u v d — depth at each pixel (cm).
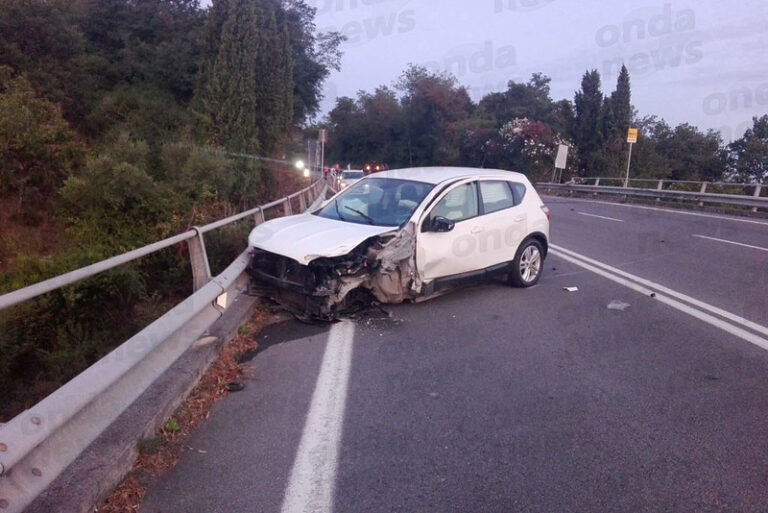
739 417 502
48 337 698
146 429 421
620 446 451
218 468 414
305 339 688
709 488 396
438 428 477
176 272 891
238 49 1841
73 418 362
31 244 1197
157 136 1856
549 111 5094
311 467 417
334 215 835
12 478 298
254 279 772
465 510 371
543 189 4062
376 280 741
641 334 727
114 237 1027
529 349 668
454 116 5075
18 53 1820
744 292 952
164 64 2355
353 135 5572
